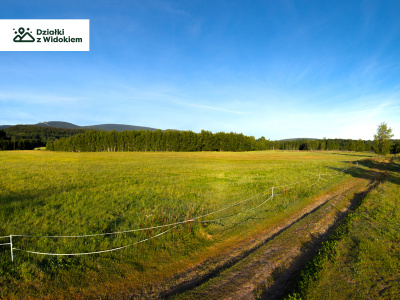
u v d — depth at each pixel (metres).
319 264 7.45
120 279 6.76
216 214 12.69
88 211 12.59
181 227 10.16
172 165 42.00
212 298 6.02
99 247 8.38
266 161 55.31
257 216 12.31
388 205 14.41
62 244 8.39
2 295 5.81
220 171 33.03
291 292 6.39
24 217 11.27
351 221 11.49
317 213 13.14
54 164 39.94
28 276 6.52
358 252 8.32
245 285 6.59
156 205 14.10
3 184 19.81
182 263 7.81
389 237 9.62
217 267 7.68
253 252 8.50
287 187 19.70
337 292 6.20
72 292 6.14
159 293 6.30
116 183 21.62
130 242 8.74
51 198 15.15
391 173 30.91
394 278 6.83
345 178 26.38
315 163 48.41
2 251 7.76
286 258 8.19
